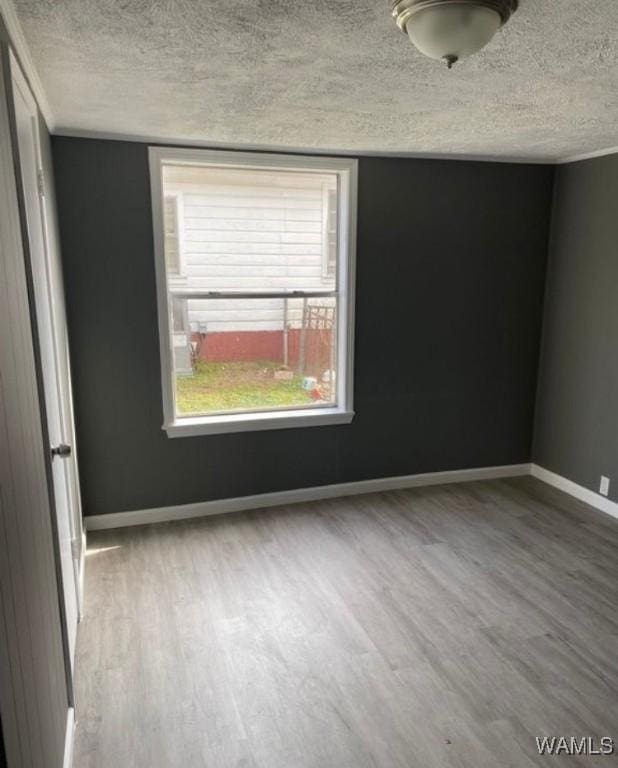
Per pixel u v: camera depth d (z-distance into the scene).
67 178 3.18
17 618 1.17
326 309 3.92
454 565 3.15
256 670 2.33
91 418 3.46
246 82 2.28
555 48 1.90
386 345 4.00
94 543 3.40
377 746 1.96
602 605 2.79
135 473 3.61
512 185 4.04
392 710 2.12
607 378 3.76
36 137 2.27
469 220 4.00
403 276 3.94
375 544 3.39
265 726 2.04
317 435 3.97
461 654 2.43
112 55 1.98
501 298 4.20
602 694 2.21
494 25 1.52
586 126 3.01
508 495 4.12
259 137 3.26
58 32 1.78
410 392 4.13
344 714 2.10
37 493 1.57
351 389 3.97
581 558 3.23
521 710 2.12
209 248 3.61
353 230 3.76
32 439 1.54
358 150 3.63
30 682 1.28
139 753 1.93
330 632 2.57
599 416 3.85
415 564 3.16
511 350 4.31
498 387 4.34
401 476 4.24
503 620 2.67
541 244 4.20
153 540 3.44
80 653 2.43
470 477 4.41
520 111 2.72
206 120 2.89
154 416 3.58
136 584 2.96
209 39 1.84
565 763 1.90
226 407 3.84
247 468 3.84
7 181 1.43
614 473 3.75
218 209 3.58
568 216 4.01
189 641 2.51
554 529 3.59
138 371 3.50
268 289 3.77
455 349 4.17
